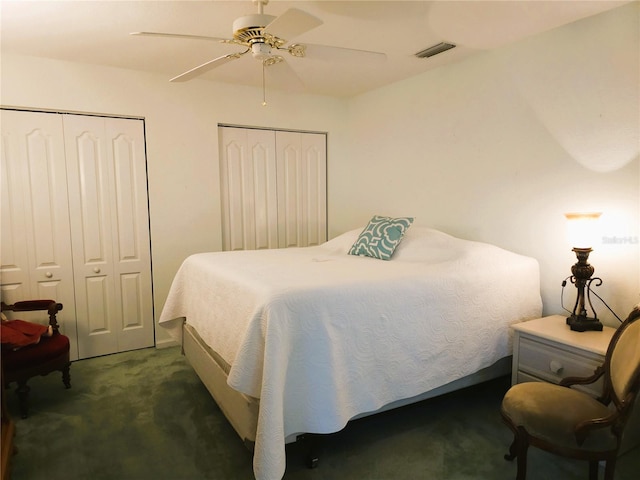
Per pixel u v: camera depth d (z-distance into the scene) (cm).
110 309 340
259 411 167
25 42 271
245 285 202
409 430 225
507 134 289
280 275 219
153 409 249
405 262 274
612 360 176
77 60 308
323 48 206
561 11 233
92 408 250
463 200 324
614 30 231
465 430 225
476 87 307
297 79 244
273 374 167
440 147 339
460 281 232
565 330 229
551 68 261
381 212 404
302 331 181
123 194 338
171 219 357
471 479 186
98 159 328
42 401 258
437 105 338
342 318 192
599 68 239
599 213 227
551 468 193
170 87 347
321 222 438
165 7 221
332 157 435
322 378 183
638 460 199
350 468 193
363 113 417
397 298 209
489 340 243
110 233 336
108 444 213
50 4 217
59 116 312
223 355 214
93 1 213
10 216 302
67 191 319
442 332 223
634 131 227
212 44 275
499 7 227
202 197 368
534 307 268
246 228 399
